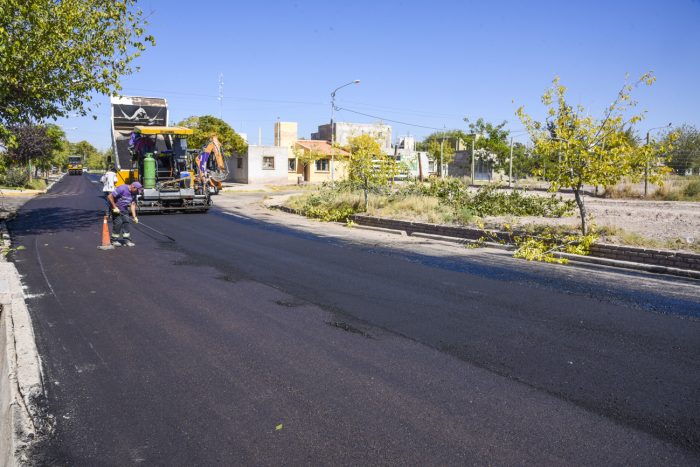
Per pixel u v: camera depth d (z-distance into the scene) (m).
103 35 14.77
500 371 5.41
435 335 6.50
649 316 7.28
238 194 35.22
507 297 8.28
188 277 9.64
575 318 7.18
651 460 3.83
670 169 11.70
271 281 9.35
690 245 11.02
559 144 12.03
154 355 5.84
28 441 4.10
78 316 7.25
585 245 11.47
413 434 4.16
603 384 5.10
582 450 3.94
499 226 14.47
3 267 10.12
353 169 19.91
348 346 6.11
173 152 21.58
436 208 18.42
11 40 12.89
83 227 16.72
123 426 4.32
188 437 4.14
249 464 3.76
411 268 10.55
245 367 5.50
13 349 5.89
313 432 4.19
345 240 14.55
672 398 4.81
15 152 36.56
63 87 14.54
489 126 44.56
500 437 4.12
